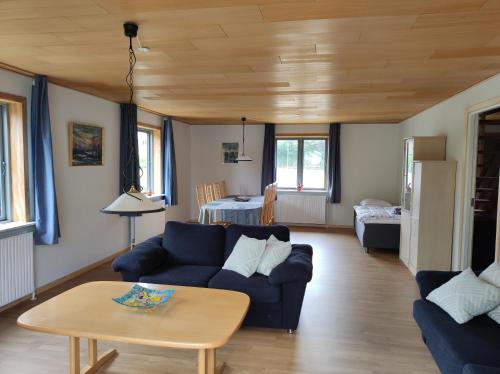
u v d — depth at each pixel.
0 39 2.56
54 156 4.07
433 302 2.67
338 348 2.82
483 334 2.17
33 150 3.68
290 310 3.02
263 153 8.07
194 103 5.34
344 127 7.81
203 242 3.68
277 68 3.28
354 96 4.61
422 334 2.88
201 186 6.27
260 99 4.91
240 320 2.14
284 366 2.57
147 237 6.21
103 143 4.94
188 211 8.40
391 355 2.72
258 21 2.19
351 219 7.91
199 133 8.41
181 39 2.52
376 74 3.46
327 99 4.86
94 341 2.50
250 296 2.99
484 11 2.01
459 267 4.18
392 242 5.69
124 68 3.36
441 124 4.98
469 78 3.60
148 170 6.75
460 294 2.44
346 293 4.00
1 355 2.69
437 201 4.39
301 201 8.01
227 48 2.71
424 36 2.43
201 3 1.93
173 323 2.08
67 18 2.17
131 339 1.91
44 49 2.80
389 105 5.33
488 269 2.68
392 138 7.66
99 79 3.82
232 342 2.90
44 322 2.09
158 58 3.00
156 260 3.47
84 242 4.62
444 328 2.27
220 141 8.34
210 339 1.90
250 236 3.63
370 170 7.78
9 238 3.35
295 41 2.54
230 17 2.12
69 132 4.29
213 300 2.43
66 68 3.38
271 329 3.13
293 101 5.05
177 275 3.24
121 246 5.48
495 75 3.46
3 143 3.60
